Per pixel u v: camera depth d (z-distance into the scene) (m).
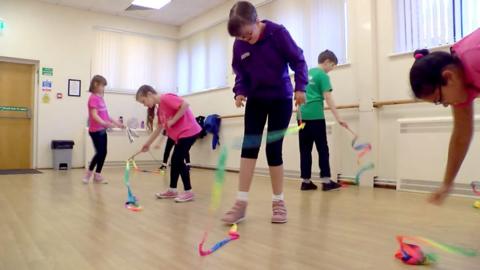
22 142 6.12
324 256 1.36
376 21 3.80
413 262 1.27
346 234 1.70
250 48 1.95
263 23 1.93
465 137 1.19
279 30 1.92
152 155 6.80
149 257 1.36
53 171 5.57
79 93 6.41
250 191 3.27
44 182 3.99
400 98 3.59
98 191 3.25
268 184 3.87
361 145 3.73
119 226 1.88
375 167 3.70
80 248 1.48
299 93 1.94
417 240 1.57
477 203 2.43
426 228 1.82
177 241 1.59
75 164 6.31
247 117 2.04
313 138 3.40
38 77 6.11
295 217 2.10
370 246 1.49
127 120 6.90
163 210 2.33
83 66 6.47
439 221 1.99
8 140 6.02
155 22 7.26
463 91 1.02
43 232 1.75
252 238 1.63
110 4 6.30
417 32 3.53
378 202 2.64
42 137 6.09
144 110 7.07
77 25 6.45
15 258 1.35
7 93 6.02
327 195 3.02
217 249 1.46
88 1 6.16
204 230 1.79
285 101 2.00
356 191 3.31
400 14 3.66
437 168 3.16
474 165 2.91
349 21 4.04
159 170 5.33
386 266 1.25
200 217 2.11
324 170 3.38
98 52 6.70
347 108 4.00
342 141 4.05
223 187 3.56
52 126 6.17
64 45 6.32
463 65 0.99
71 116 6.32
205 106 6.62
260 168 5.11
